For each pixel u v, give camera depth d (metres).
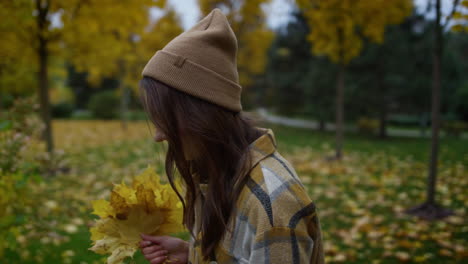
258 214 0.67
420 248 3.03
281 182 0.69
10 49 5.55
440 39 3.85
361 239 3.29
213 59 0.77
